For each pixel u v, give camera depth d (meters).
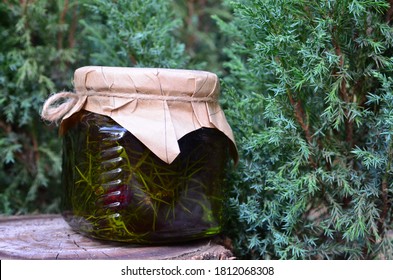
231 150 1.00
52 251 0.89
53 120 1.00
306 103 1.00
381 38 0.94
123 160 0.86
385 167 0.94
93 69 0.88
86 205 0.90
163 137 0.84
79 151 0.91
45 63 1.36
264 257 1.07
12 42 1.34
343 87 0.95
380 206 1.00
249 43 1.12
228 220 1.08
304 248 1.02
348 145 1.00
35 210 1.42
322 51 0.95
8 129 1.39
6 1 1.31
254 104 1.09
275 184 0.96
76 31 1.43
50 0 1.38
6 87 1.34
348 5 0.88
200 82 0.88
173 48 1.34
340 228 0.97
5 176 1.44
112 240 0.91
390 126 0.90
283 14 0.94
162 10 1.33
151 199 0.86
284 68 0.97
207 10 1.58
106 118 0.87
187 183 0.88
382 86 0.92
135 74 0.85
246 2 1.08
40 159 1.41
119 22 1.25
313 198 1.04
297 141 0.97
